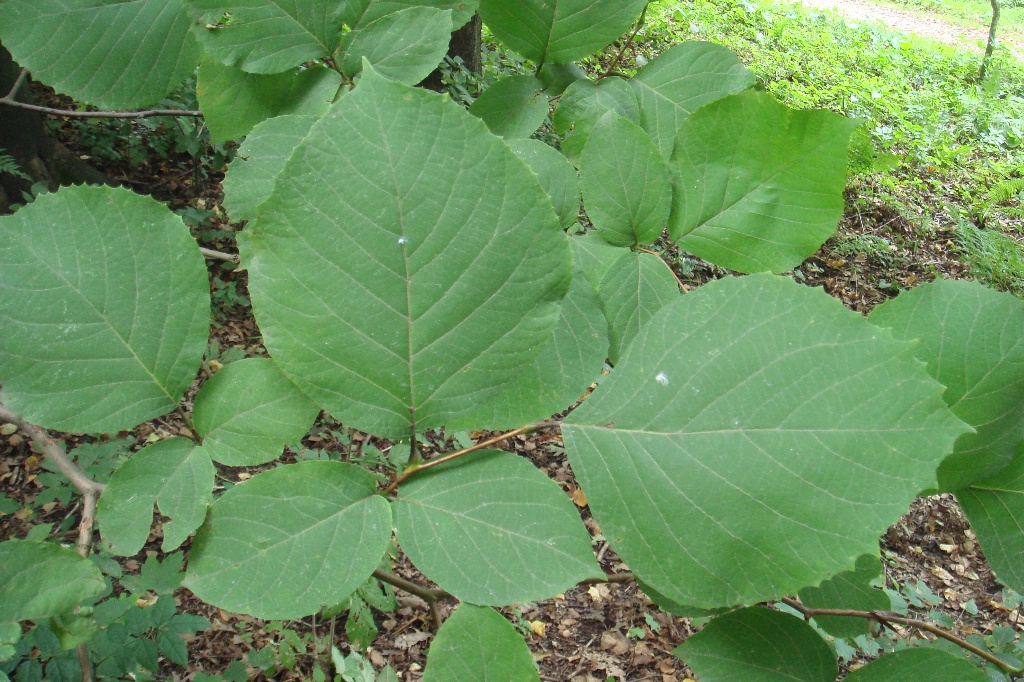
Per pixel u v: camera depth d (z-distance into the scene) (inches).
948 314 22.5
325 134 17.8
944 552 151.4
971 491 23.6
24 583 18.1
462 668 17.7
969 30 515.5
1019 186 239.1
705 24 302.8
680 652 21.2
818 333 18.3
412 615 114.0
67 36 23.6
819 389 17.9
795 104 265.7
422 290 18.1
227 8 22.8
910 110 308.3
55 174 133.1
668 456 18.2
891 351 17.8
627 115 26.1
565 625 125.3
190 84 125.5
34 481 107.0
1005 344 22.3
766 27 333.1
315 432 114.9
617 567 132.4
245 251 21.6
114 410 19.0
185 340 19.4
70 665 69.6
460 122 18.0
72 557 18.4
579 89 26.2
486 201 18.0
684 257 147.5
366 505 18.4
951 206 252.7
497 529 18.2
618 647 122.6
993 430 22.5
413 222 17.9
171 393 19.4
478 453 19.0
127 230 19.2
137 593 80.8
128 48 24.0
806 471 17.5
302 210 17.9
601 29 25.8
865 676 20.3
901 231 237.1
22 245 18.7
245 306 137.0
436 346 18.3
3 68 110.0
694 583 17.8
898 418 17.4
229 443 19.4
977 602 139.3
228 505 18.3
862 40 386.3
